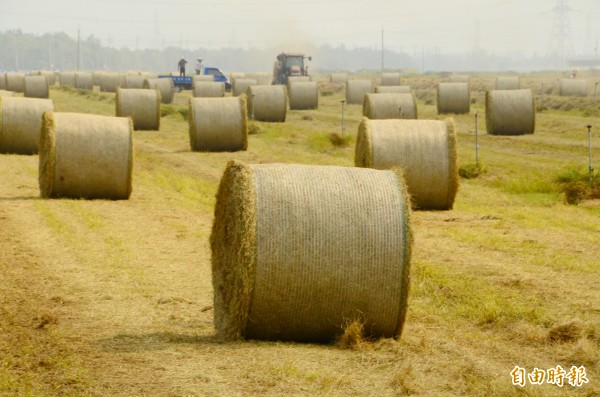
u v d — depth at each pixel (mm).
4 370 16438
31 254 28172
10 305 21844
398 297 18422
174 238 31484
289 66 181000
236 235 18484
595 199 41562
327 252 18062
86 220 34625
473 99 125562
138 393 15156
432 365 16797
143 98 80188
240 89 135000
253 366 16625
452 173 37656
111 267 26469
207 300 22875
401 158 37469
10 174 49062
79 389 15391
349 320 18484
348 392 15211
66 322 20281
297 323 18484
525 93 73250
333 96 157000
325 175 18672
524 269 26031
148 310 21672
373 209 18328
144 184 46969
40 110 58062
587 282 24297
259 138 73375
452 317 21094
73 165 39688
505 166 53938
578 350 17688
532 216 36250
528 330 19359
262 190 18141
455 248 29516
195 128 62125
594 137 71000
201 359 17141
